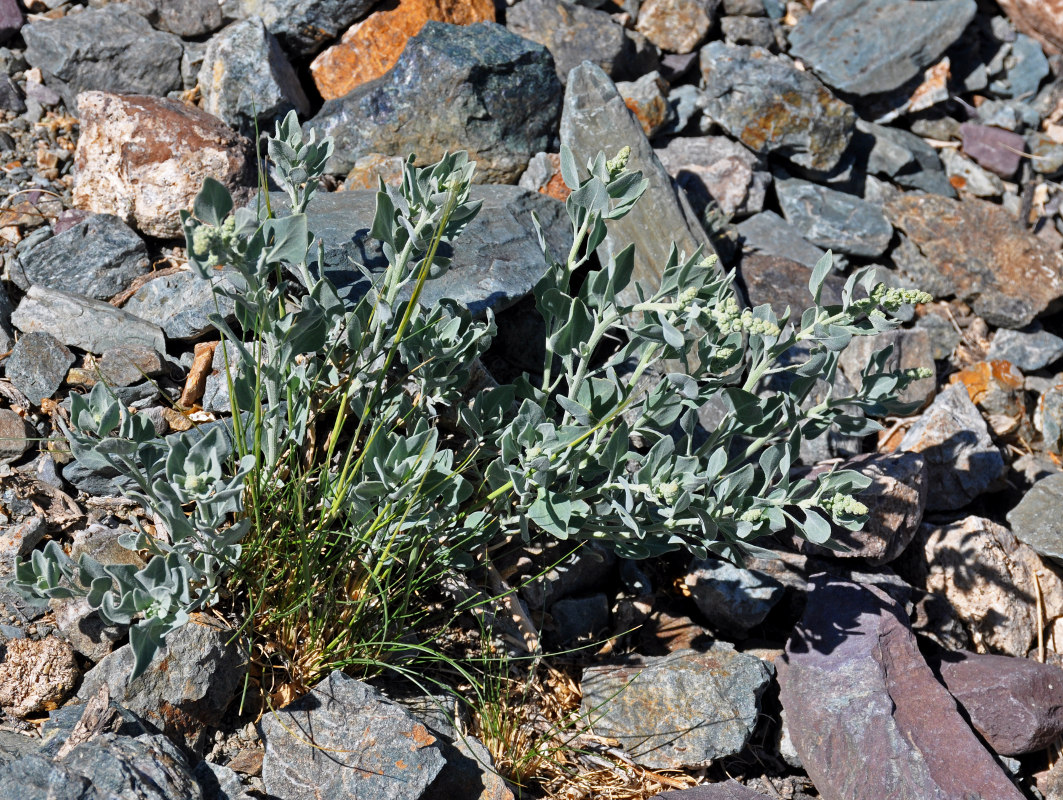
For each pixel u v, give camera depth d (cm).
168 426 279
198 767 214
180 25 396
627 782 257
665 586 321
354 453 283
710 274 245
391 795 212
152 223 323
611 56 433
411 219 246
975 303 440
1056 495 343
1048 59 551
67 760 191
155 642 192
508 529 280
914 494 317
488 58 375
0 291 296
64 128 366
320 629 239
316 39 399
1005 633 326
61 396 279
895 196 469
